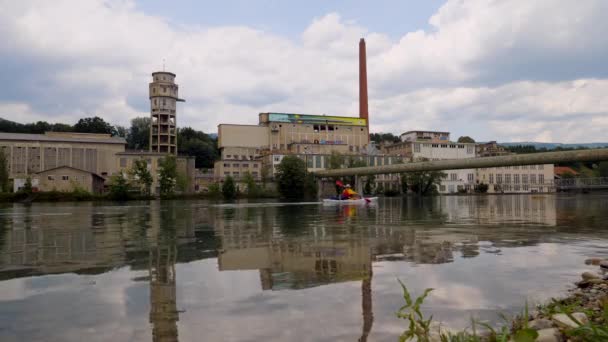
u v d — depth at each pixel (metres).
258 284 6.99
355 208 38.22
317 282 7.10
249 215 27.89
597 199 59.91
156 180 90.19
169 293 6.44
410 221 21.23
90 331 4.79
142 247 11.77
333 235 14.56
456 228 17.08
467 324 4.99
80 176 80.38
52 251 11.11
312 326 4.89
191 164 99.19
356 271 8.01
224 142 108.94
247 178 89.00
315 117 118.44
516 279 7.33
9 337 4.62
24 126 147.38
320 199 77.00
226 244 12.27
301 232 15.73
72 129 146.25
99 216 27.83
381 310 5.49
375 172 74.81
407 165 69.19
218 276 7.65
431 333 4.63
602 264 8.39
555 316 4.71
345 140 121.06
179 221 22.44
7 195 69.19
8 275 7.87
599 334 3.56
